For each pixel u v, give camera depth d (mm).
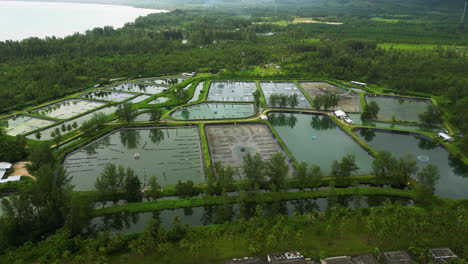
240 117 194375
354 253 90938
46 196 102188
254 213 112438
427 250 88312
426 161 151500
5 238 90062
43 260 84500
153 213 112438
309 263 86562
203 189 121250
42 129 175000
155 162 145500
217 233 95312
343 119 191500
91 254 86750
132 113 187250
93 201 112312
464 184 134375
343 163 123875
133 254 90188
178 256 89875
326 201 119812
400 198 120375
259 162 122125
